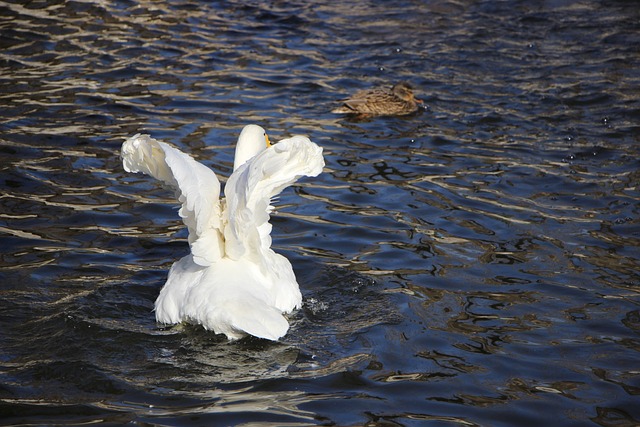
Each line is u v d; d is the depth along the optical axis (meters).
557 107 18.38
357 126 17.23
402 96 18.27
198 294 9.02
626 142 16.45
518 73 20.53
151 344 9.00
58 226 12.30
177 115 17.02
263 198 9.17
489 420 7.87
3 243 11.62
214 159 15.04
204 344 9.01
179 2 24.83
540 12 25.53
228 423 7.52
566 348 9.33
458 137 16.72
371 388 8.28
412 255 11.75
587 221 12.97
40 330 9.26
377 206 13.46
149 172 9.65
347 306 10.18
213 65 20.14
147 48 20.83
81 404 7.80
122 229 12.37
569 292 10.73
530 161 15.48
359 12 25.41
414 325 9.72
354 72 20.44
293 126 16.92
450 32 23.69
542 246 12.09
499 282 10.98
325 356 8.88
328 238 12.32
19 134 15.50
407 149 16.03
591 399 8.32
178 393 8.05
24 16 22.22
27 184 13.59
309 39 22.72
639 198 13.84
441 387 8.38
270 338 8.39
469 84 19.80
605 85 19.58
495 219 13.02
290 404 7.90
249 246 9.27
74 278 10.72
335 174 14.77
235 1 25.50
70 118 16.44
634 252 11.92
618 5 26.28
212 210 9.25
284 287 9.66
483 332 9.63
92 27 21.92
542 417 7.97
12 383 8.13
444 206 13.46
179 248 11.86
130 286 10.55
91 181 13.91
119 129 16.09
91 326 9.33
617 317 10.09
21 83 18.06
